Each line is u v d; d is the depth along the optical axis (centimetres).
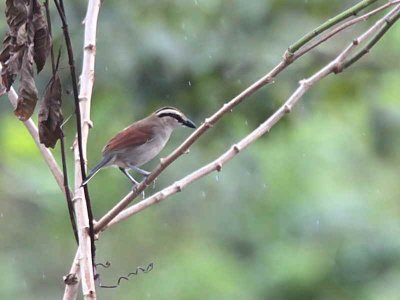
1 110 1443
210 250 1619
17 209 1636
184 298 1605
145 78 1374
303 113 1487
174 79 1384
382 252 1477
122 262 1661
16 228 1630
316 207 1582
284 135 1483
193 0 1440
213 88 1425
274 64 1434
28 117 667
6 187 1619
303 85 770
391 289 1452
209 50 1410
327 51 1490
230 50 1426
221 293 1585
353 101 1568
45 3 660
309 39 718
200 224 1616
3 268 1594
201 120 1426
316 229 1562
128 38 1366
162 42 1370
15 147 1603
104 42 1359
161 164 725
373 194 1647
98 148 1486
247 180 1498
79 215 709
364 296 1466
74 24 1327
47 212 1639
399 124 1538
